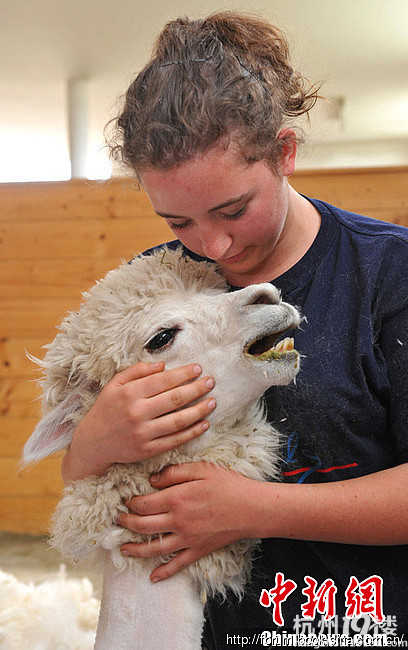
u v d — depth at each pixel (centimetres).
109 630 158
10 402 505
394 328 155
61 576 256
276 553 165
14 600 226
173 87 138
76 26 632
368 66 750
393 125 978
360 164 1088
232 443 160
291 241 167
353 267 162
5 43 666
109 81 746
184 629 155
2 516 497
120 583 159
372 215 474
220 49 144
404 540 146
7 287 509
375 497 144
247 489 148
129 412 148
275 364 149
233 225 145
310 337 159
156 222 497
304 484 150
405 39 680
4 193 509
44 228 505
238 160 137
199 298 165
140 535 157
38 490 497
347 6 616
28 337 507
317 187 476
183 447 158
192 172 135
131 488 157
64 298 505
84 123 754
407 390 152
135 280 173
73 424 174
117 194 499
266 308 151
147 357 161
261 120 139
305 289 165
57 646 208
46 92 803
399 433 154
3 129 981
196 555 153
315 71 745
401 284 156
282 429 162
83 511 156
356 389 154
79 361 171
